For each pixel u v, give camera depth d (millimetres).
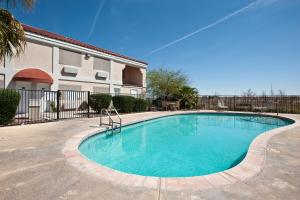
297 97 18172
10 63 13500
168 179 3412
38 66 15141
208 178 3459
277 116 15594
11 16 6992
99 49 20344
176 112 18719
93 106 15312
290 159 4504
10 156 4609
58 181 3270
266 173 3682
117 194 2852
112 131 9461
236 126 13367
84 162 4227
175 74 26438
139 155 6746
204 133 10875
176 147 7887
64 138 6602
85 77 18906
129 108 17484
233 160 6223
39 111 11164
